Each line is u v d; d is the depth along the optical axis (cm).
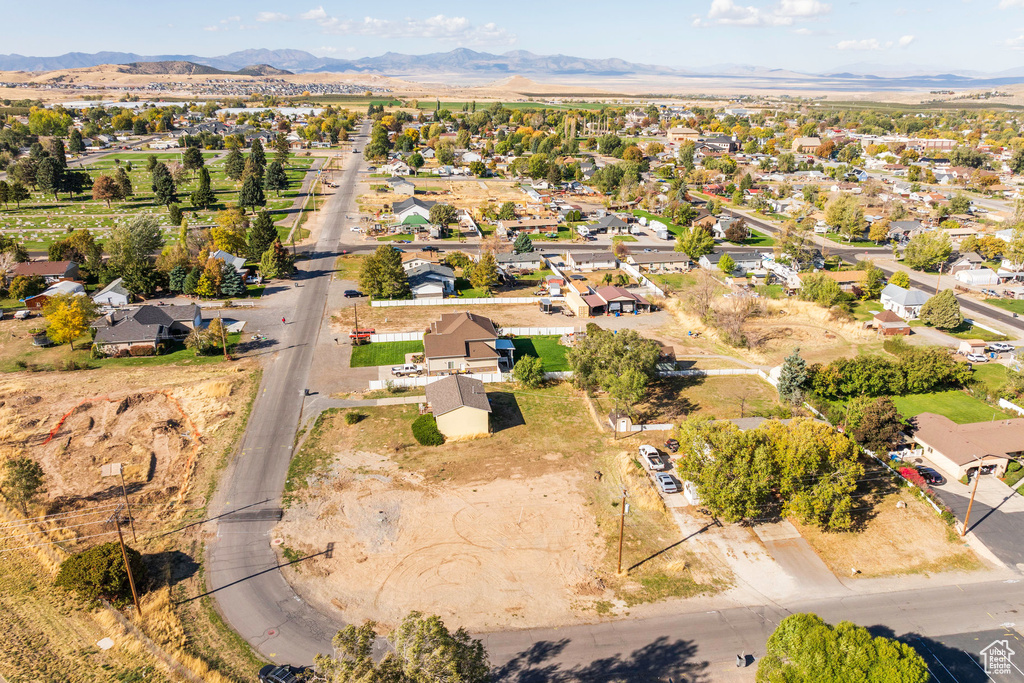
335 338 9344
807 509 5131
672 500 5750
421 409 7250
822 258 13412
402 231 15725
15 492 5288
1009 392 7650
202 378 8019
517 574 4828
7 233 14588
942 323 9912
